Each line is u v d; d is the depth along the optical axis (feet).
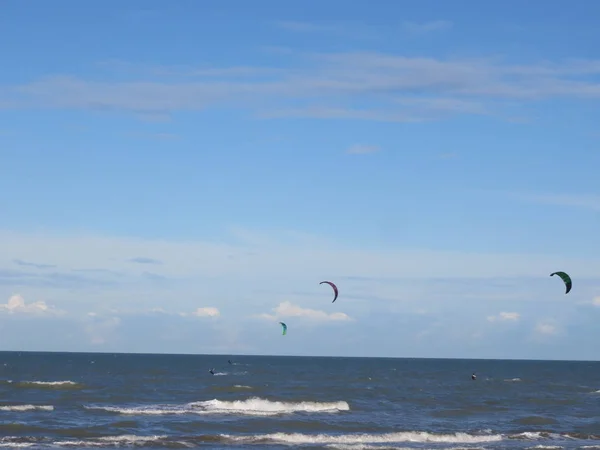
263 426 158.20
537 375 513.86
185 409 184.85
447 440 148.46
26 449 124.88
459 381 373.81
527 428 166.81
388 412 192.75
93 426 150.20
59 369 444.14
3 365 500.74
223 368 546.26
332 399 224.94
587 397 263.29
